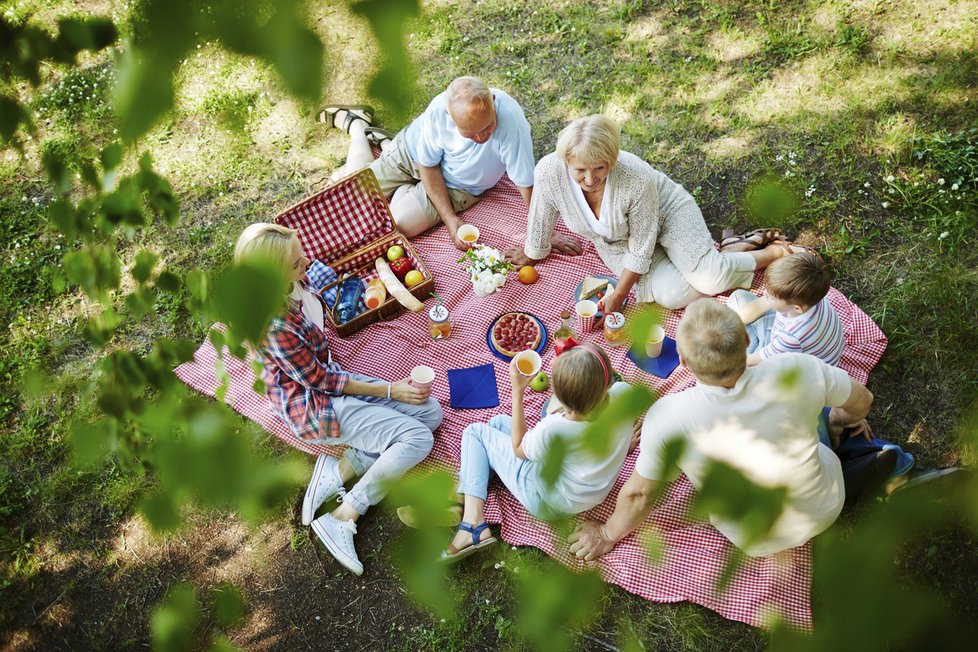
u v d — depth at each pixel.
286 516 3.96
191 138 5.62
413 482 0.65
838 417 3.59
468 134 4.19
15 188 5.39
